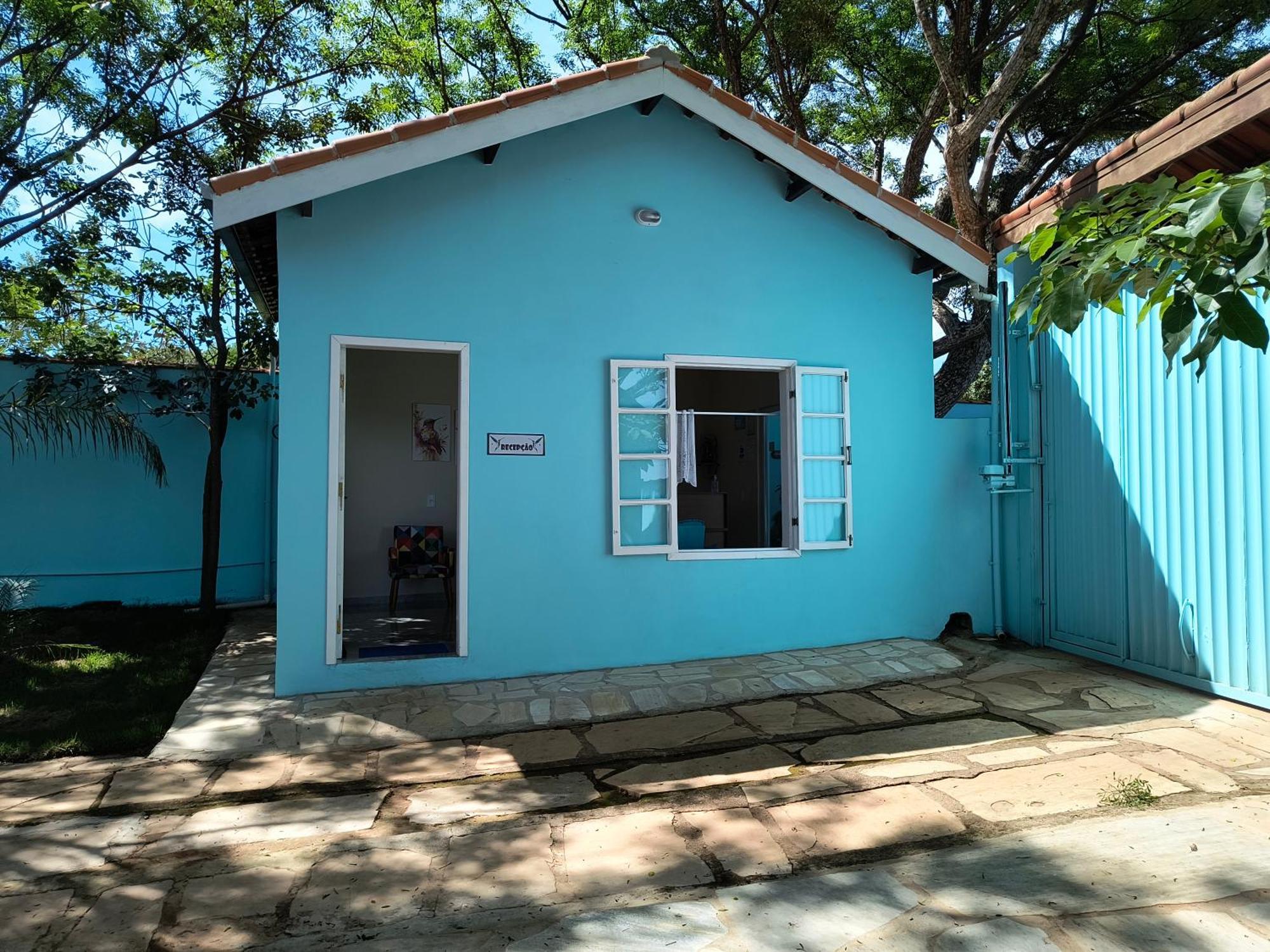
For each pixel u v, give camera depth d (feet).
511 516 19.38
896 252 23.26
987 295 23.22
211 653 22.29
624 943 8.70
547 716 16.83
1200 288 6.33
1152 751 13.98
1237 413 16.24
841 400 22.49
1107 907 9.11
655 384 20.85
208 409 28.66
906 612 22.89
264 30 28.84
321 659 18.04
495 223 19.43
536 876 10.36
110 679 19.38
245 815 12.42
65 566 28.07
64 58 25.35
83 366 26.89
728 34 38.83
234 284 29.40
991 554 23.63
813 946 8.55
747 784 13.33
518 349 19.53
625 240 20.56
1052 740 14.90
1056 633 21.63
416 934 9.00
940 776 13.30
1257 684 15.88
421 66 42.63
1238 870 9.79
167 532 29.50
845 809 12.15
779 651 21.53
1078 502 20.75
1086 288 6.95
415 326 18.74
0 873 10.52
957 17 33.63
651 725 16.44
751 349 21.68
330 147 16.60
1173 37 34.04
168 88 27.43
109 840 11.57
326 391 18.10
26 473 27.58
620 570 20.25
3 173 25.73
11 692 18.24
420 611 28.32
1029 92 32.91
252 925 9.26
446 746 15.42
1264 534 15.67
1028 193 40.65
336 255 18.22
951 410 39.78
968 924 8.86
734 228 21.61
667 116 21.02
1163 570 18.16
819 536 22.06
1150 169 16.49
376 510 30.25
